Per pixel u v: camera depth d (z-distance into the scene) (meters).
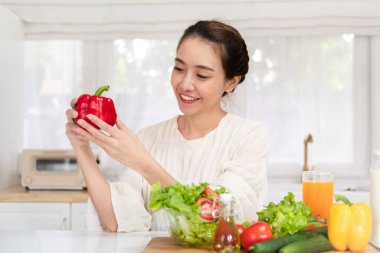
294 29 3.65
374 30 3.62
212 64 1.78
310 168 3.70
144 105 3.80
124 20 3.67
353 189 3.48
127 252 1.43
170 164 2.00
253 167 1.87
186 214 1.38
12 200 3.18
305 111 3.77
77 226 3.18
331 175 1.68
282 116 3.77
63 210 3.18
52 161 3.42
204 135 2.01
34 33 3.75
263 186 1.93
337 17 3.59
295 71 3.76
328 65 3.76
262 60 3.76
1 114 3.44
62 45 3.84
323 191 1.66
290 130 3.77
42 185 3.40
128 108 3.80
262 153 1.94
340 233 1.40
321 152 3.77
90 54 3.83
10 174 3.62
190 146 1.99
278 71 3.76
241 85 3.76
